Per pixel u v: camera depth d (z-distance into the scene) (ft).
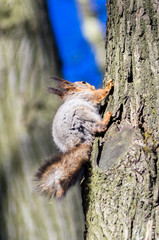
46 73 42.32
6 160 38.24
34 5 45.21
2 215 36.94
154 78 21.97
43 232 35.99
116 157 21.75
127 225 19.94
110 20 25.27
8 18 44.19
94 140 24.85
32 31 43.86
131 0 23.79
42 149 38.34
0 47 42.86
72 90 32.94
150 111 21.53
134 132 21.90
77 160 25.95
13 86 41.04
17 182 37.45
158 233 19.15
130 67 23.27
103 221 20.89
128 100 23.06
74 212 37.19
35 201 36.86
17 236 36.14
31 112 39.78
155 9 22.94
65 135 28.76
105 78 25.98
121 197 20.53
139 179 20.15
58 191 25.88
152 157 20.07
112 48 24.99
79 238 36.09
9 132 39.19
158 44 22.41
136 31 23.31
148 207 19.62
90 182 22.68
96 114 28.09
